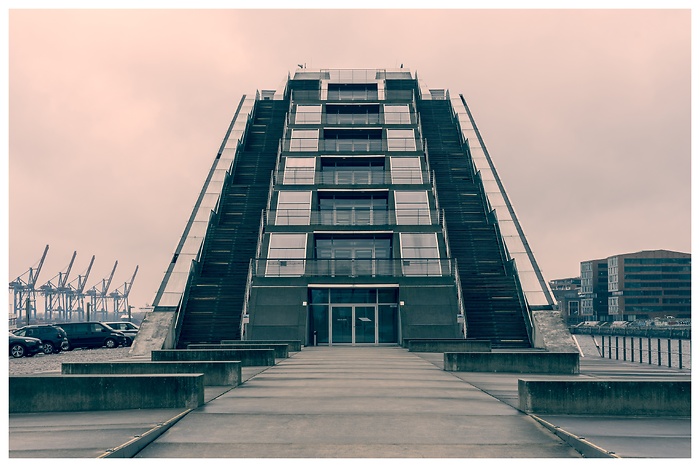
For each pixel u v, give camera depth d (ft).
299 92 246.47
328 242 177.06
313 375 74.79
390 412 46.68
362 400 52.80
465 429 40.60
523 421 43.34
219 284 157.17
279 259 161.17
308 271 160.25
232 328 146.00
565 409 45.60
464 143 212.43
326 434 39.06
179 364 62.95
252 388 61.26
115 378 47.83
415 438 38.06
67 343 142.92
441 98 259.39
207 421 43.16
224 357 87.76
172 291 148.77
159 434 39.34
